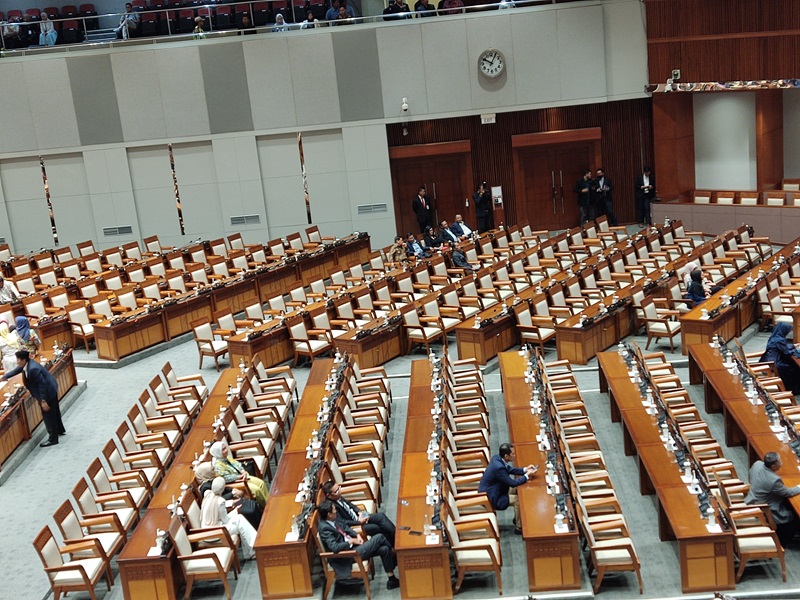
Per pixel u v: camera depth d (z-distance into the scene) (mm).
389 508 13016
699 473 11719
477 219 28703
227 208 28344
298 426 14328
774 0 24562
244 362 17719
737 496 11992
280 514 11586
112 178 27859
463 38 27484
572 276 21016
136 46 27188
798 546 11352
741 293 18672
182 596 11336
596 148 29281
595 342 18375
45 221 28109
